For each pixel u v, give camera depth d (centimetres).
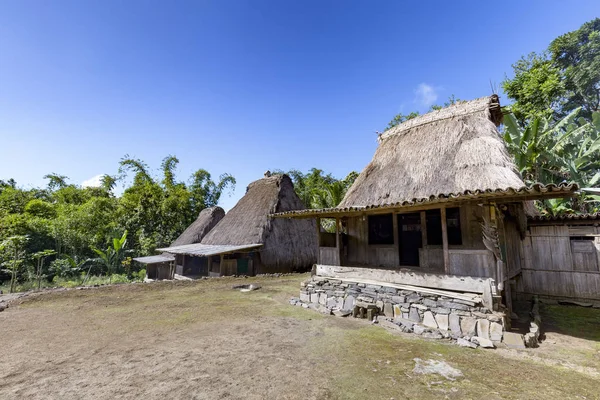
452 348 496
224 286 1132
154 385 367
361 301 712
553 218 854
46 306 815
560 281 848
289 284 1177
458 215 736
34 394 347
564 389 356
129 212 2356
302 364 431
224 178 3114
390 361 442
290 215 835
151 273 1884
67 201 2966
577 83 2056
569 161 1373
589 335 569
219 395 343
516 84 1898
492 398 337
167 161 2808
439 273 624
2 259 1449
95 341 532
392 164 923
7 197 2255
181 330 596
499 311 547
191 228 2162
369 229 906
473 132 813
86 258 1948
